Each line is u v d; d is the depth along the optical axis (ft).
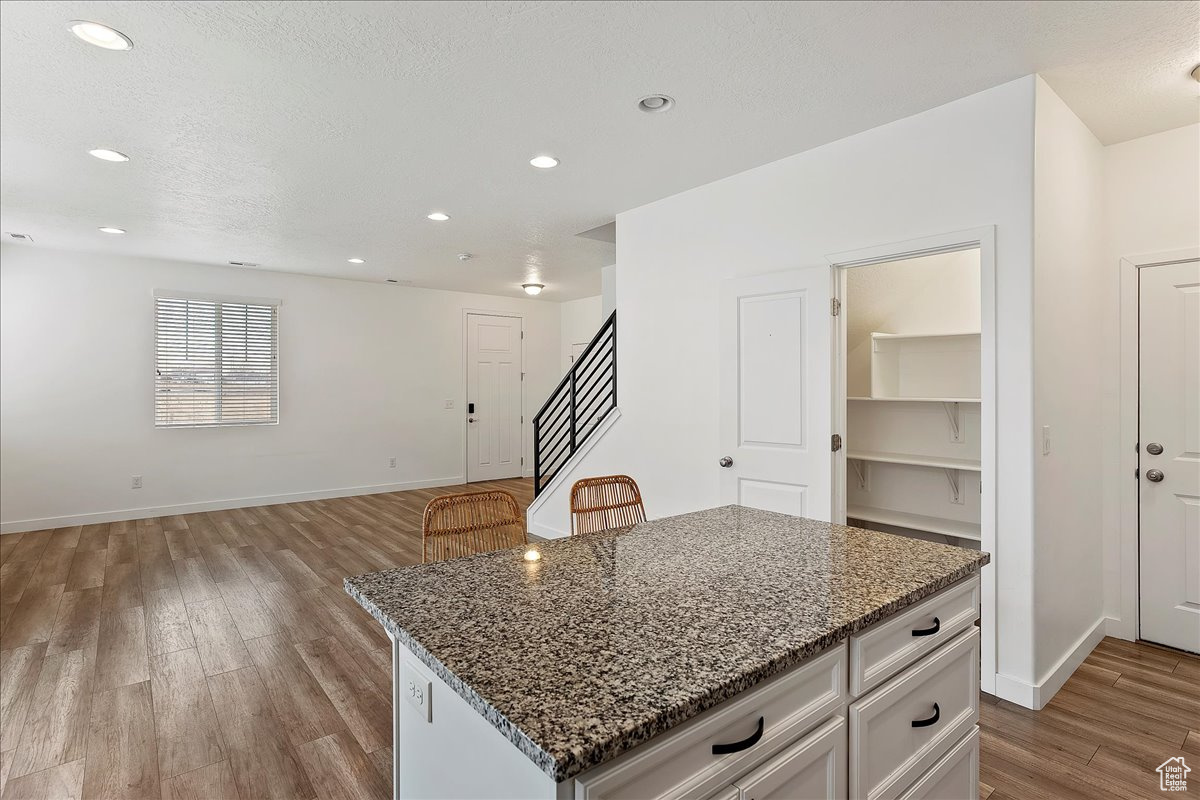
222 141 9.26
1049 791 6.04
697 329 11.68
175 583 12.42
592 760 2.40
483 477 25.86
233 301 19.54
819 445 9.51
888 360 11.94
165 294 18.37
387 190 11.62
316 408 21.45
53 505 16.96
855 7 6.09
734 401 10.69
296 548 15.19
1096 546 9.59
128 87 7.55
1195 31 6.52
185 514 18.92
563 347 28.22
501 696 2.79
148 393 18.28
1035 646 7.51
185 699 7.77
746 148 9.70
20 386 16.48
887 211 8.80
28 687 8.05
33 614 10.69
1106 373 9.81
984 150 7.84
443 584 4.45
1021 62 7.18
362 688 8.07
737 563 4.97
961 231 8.02
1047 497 7.84
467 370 25.35
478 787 3.11
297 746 6.77
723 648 3.33
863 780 3.87
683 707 2.74
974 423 10.77
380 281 22.36
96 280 17.43
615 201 12.44
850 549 5.40
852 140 9.21
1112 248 9.73
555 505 15.88
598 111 8.36
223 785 6.10
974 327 10.94
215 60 6.95
